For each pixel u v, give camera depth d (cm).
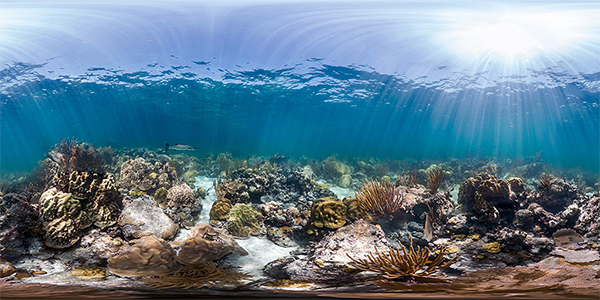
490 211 731
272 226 799
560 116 5600
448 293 441
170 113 5750
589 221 696
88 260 589
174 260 597
